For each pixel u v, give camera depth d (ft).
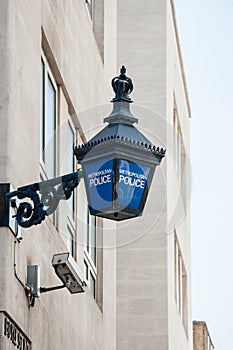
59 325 58.80
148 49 107.34
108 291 75.92
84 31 70.59
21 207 45.24
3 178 47.78
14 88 49.49
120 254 104.12
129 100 42.01
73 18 66.69
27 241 50.98
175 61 114.83
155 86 106.73
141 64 107.24
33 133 52.80
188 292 122.93
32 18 54.03
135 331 102.83
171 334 104.78
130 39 107.76
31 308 51.44
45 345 54.90
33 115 53.01
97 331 71.67
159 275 103.50
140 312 103.09
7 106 48.62
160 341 102.53
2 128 48.34
